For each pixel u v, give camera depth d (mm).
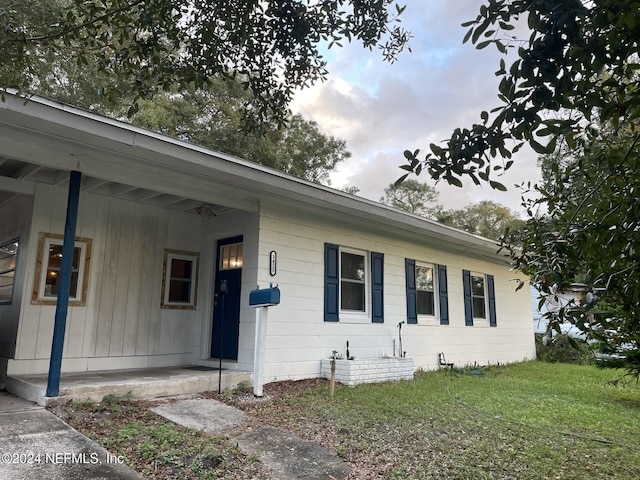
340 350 8180
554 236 2447
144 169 5832
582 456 4172
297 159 20797
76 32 3482
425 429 4820
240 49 4105
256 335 6324
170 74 3939
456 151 2023
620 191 2307
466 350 11289
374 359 7898
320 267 8117
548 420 5504
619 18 1566
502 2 1799
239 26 3896
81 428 4223
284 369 7246
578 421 5531
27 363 5969
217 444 4035
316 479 3459
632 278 2039
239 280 7559
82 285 6605
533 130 1917
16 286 6328
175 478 3295
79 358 6449
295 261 7699
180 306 7730
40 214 6289
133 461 3533
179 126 16672
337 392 6586
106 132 4922
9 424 4148
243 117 4711
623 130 2432
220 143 16719
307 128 21406
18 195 6812
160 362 7340
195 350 7785
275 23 4016
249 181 6539
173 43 4043
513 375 9984
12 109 4266
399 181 2176
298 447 4137
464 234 10789
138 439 4004
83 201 6781
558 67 1734
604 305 2326
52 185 6441
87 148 5254
